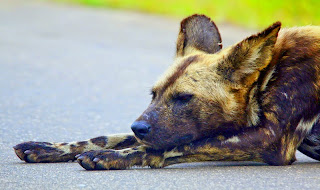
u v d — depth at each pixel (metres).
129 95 18.30
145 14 38.53
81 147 10.36
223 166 10.02
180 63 10.40
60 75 21.72
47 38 31.78
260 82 9.93
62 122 14.39
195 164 10.31
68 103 16.92
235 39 25.89
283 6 27.64
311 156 10.67
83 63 24.41
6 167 9.81
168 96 10.04
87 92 18.67
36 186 8.53
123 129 13.77
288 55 10.02
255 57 9.81
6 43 30.00
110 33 32.53
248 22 29.70
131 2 42.06
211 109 9.93
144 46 28.48
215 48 11.27
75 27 35.09
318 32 10.30
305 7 26.66
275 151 9.80
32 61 24.89
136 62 24.50
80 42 30.23
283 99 9.80
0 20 39.09
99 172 9.39
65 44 29.72
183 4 37.94
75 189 8.38
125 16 38.19
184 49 11.19
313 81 9.98
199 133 10.00
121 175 9.16
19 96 17.81
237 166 9.98
